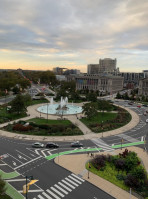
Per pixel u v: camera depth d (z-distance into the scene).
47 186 36.50
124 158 47.03
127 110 115.25
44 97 144.25
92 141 61.38
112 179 39.16
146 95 187.62
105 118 90.44
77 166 44.47
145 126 81.62
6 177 39.19
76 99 141.88
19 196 33.31
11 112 88.75
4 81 155.38
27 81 179.00
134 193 34.91
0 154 49.47
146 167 44.72
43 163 45.69
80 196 33.88
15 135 63.78
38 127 70.94
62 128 68.75
